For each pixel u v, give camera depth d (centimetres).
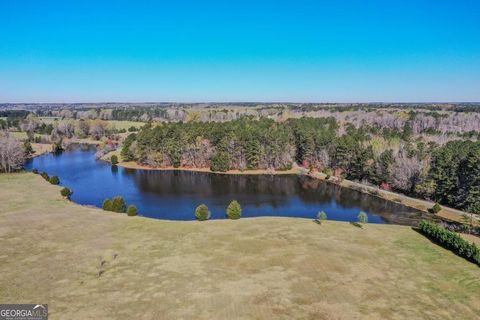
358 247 3397
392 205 5966
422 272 2905
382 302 2428
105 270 2800
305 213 5434
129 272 2772
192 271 2803
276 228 3906
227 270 2834
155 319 2164
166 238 3519
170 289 2520
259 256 3114
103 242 3381
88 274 2730
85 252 3136
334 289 2580
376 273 2858
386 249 3375
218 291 2505
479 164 5319
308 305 2358
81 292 2461
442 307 2397
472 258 3127
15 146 7900
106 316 2183
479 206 5256
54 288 2509
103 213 4409
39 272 2745
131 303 2333
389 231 3941
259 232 3750
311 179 7988
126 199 6031
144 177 8019
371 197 6456
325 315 2250
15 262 2911
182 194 6494
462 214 5350
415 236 3781
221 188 7050
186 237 3559
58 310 2236
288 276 2755
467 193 5491
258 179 7981
